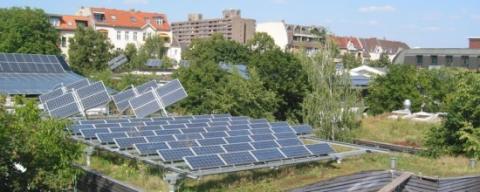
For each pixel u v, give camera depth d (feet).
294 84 112.37
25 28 177.17
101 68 197.77
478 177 56.08
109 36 306.35
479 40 288.30
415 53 247.70
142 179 50.21
